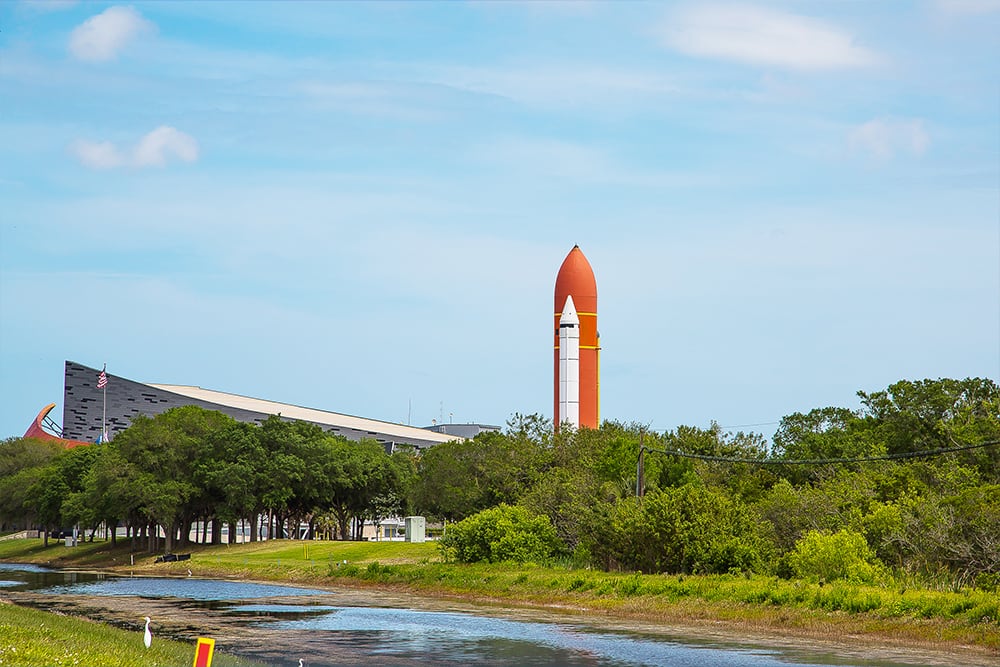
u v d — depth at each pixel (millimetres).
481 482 144500
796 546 85500
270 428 167375
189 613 82125
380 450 197500
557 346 174500
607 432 138500
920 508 82250
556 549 108375
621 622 76250
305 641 65875
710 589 80250
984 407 113000
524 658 59312
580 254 178375
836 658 59000
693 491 93812
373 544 143750
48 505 179750
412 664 57219
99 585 113812
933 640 63594
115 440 169750
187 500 161750
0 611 62594
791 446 126062
